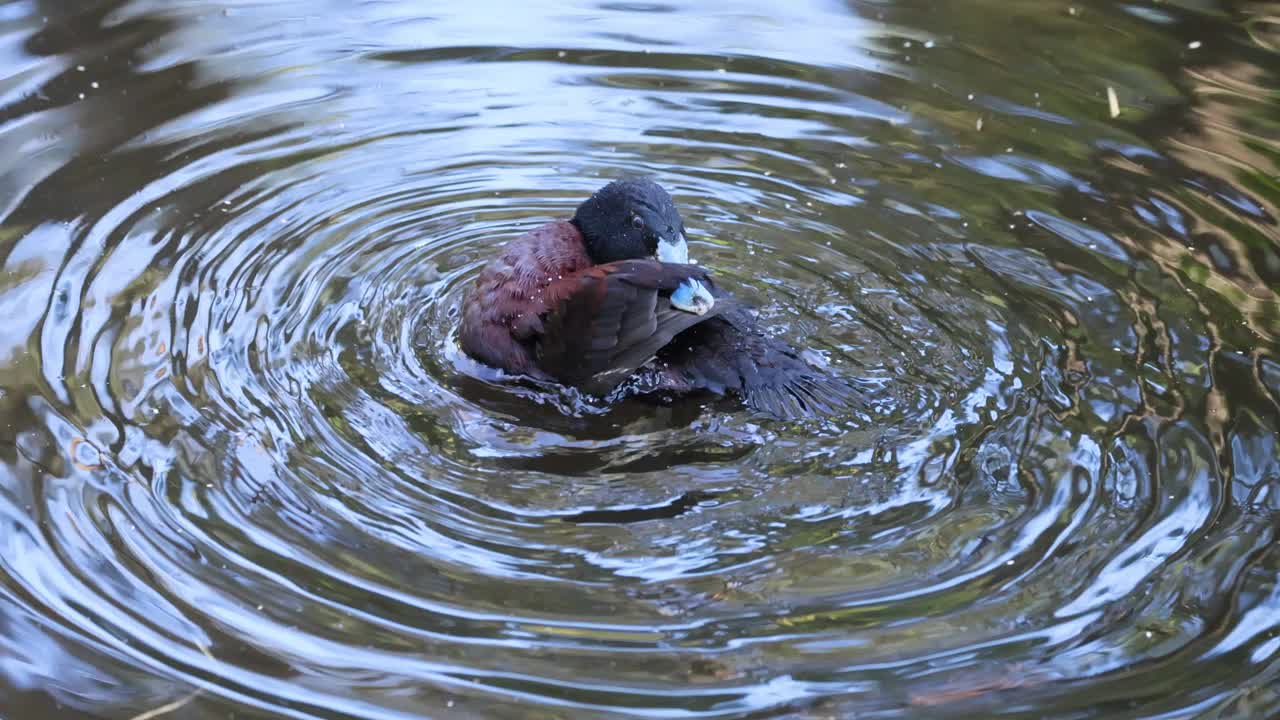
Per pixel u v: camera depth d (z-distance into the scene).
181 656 6.00
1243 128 11.47
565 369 8.11
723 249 9.82
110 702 5.73
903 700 5.75
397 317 9.00
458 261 9.82
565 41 13.34
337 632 6.11
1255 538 6.79
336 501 7.03
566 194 10.87
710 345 8.12
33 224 9.77
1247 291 9.15
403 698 5.73
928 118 11.78
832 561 6.60
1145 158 11.02
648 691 5.77
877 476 7.26
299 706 5.70
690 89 12.38
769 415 7.76
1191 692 5.82
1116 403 7.90
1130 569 6.55
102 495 7.04
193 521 6.86
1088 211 10.27
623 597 6.35
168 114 11.59
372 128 11.68
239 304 8.97
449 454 7.48
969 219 10.21
